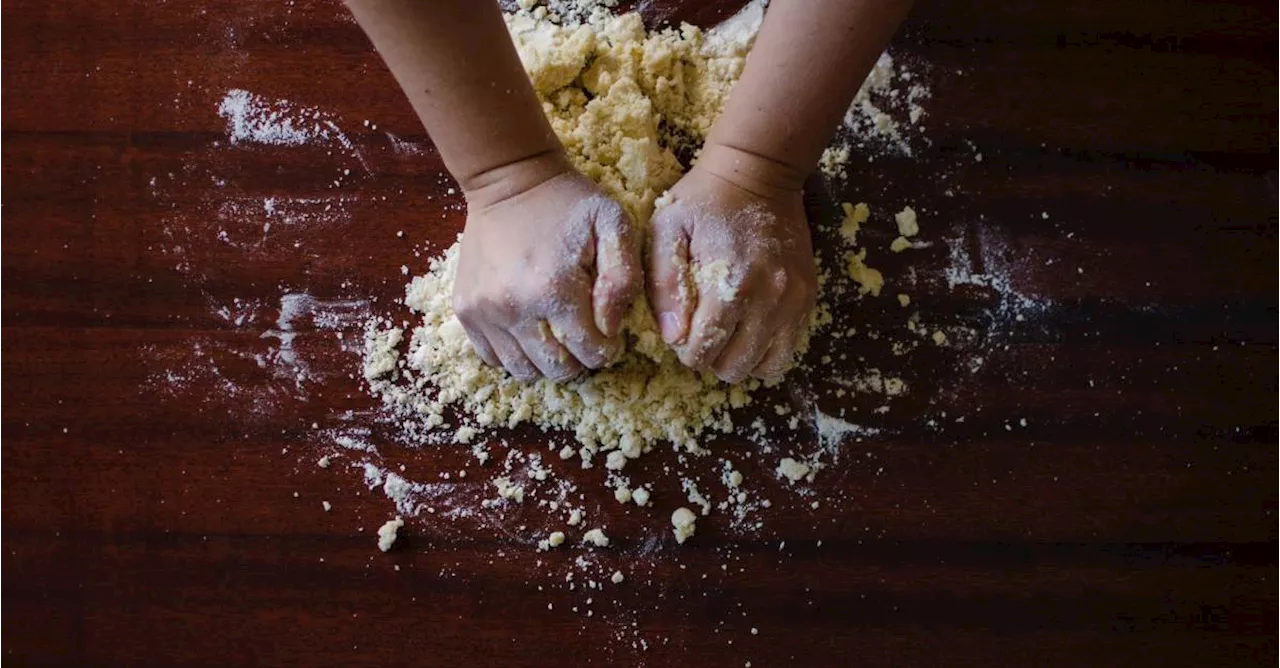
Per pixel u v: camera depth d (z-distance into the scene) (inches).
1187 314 28.3
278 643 26.9
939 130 28.8
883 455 27.5
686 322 24.6
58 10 29.4
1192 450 27.8
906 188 28.5
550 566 27.0
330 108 28.8
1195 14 29.6
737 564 27.1
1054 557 27.3
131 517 27.3
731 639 26.9
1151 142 29.0
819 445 27.5
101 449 27.6
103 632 27.0
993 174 28.7
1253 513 27.6
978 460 27.6
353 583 27.0
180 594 27.1
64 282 28.2
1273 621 27.3
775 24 24.0
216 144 28.7
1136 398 28.0
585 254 24.5
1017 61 29.2
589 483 27.2
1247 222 28.8
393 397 27.6
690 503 27.2
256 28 29.2
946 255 28.3
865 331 27.9
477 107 23.7
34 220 28.5
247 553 27.2
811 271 25.9
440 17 22.3
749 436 27.4
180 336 28.0
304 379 27.7
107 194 28.5
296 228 28.3
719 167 25.5
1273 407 28.0
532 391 27.2
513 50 23.9
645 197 26.5
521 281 24.4
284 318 28.0
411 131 28.7
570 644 26.8
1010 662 27.0
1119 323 28.2
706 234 24.9
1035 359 28.0
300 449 27.5
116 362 27.9
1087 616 27.2
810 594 27.0
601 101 26.9
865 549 27.2
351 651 26.8
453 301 25.7
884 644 26.9
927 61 29.1
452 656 26.8
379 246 28.2
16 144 28.8
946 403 27.8
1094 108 29.1
